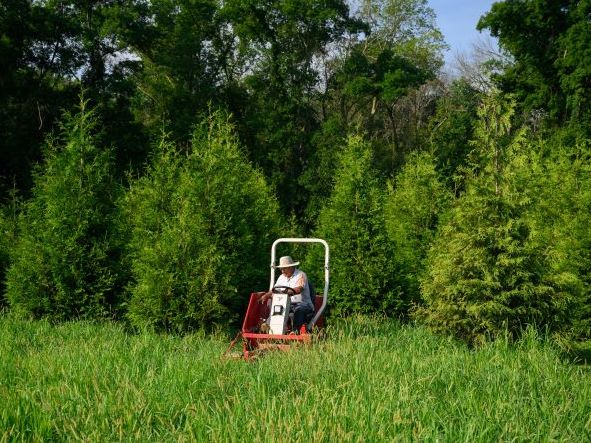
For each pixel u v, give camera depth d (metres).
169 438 5.97
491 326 11.42
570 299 11.52
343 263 17.47
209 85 48.44
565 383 8.16
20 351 11.26
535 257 11.78
